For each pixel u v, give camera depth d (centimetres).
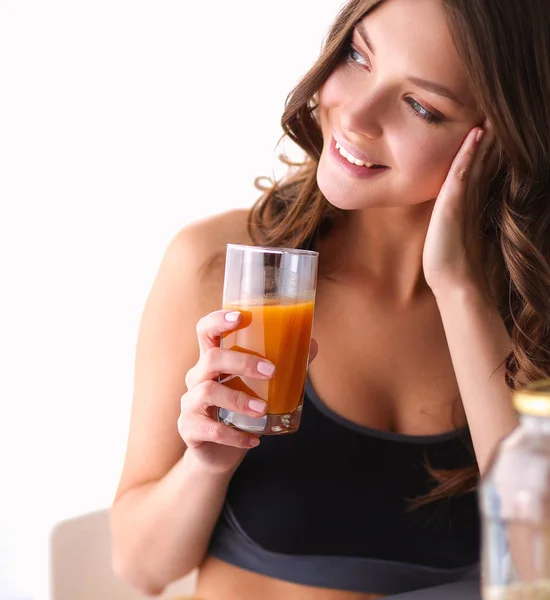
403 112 152
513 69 147
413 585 174
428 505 176
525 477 76
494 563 79
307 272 130
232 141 386
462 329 164
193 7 373
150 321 185
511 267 168
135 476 180
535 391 79
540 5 146
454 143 157
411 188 159
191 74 377
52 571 174
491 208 170
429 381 182
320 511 173
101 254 375
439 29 143
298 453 175
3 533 362
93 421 376
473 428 162
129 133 374
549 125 154
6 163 363
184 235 190
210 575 174
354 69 153
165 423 179
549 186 163
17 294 369
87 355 376
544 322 167
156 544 169
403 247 181
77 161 370
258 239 189
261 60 383
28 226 368
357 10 148
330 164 159
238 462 158
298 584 171
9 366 369
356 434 176
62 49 363
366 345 183
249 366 127
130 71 371
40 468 372
